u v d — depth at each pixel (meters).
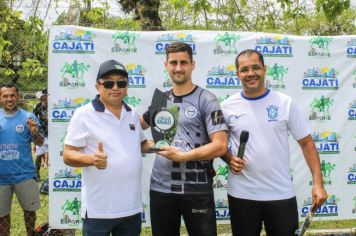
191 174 3.00
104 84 2.87
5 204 4.45
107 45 3.99
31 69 4.24
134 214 2.94
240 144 3.00
